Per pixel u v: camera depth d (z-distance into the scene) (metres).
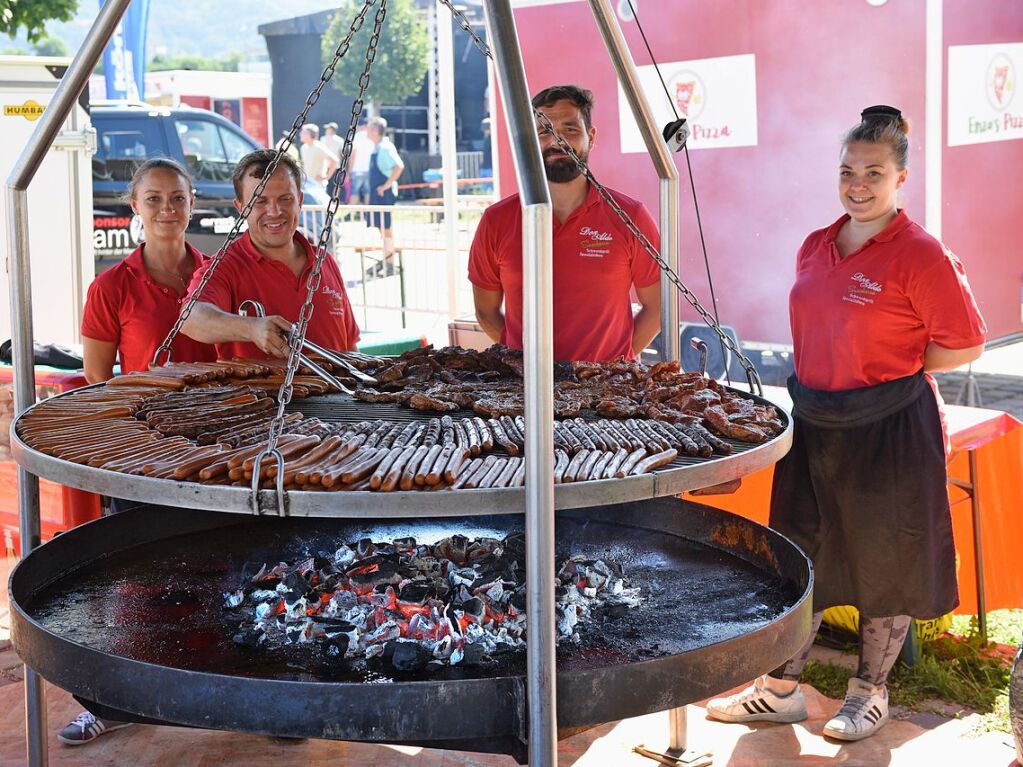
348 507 2.01
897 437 3.33
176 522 3.13
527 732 2.04
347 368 3.27
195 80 17.23
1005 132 5.96
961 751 3.45
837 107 5.70
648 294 3.99
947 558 3.40
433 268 11.21
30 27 14.63
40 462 2.32
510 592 2.50
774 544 2.75
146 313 3.72
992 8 5.76
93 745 3.52
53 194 6.18
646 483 2.12
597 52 6.52
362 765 3.40
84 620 2.51
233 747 3.51
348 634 2.35
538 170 1.94
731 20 5.98
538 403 1.95
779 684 3.67
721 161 6.20
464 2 22.44
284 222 3.66
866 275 3.33
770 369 6.59
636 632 2.42
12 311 3.09
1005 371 8.74
